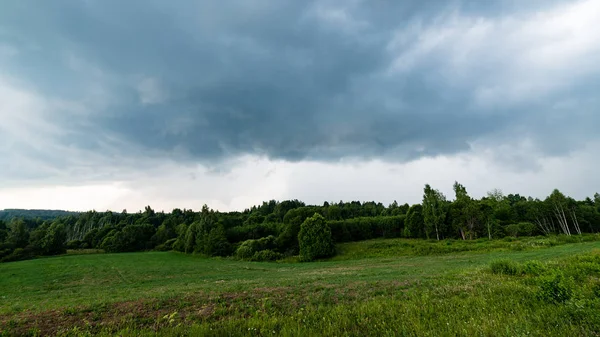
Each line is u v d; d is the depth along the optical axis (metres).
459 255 43.94
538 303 8.84
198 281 28.64
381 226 77.25
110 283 34.31
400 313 8.82
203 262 57.56
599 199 99.00
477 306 8.92
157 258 65.81
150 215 148.75
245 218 114.12
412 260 40.88
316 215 59.09
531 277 14.05
